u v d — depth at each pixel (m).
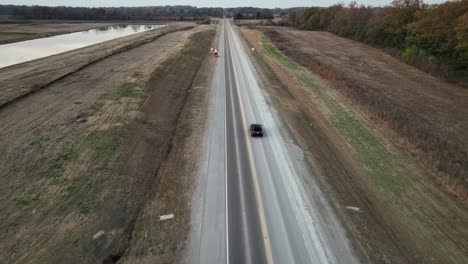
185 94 38.06
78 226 15.55
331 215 17.22
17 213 16.11
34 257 13.68
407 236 15.95
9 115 27.17
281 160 22.89
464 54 46.88
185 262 13.91
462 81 46.53
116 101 31.69
